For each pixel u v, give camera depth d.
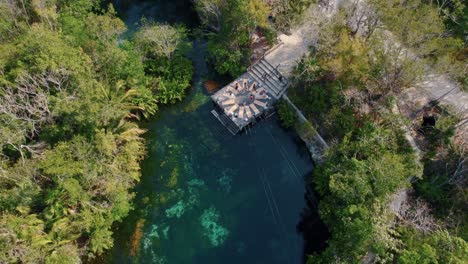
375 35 42.81
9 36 48.12
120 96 47.28
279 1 50.16
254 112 48.78
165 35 50.22
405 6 43.88
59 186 36.62
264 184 45.41
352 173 35.38
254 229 42.41
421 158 40.53
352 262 33.47
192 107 51.44
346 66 42.66
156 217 43.31
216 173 46.16
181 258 40.69
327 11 52.66
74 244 39.41
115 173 40.81
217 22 56.41
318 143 46.53
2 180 36.72
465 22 42.84
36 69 39.47
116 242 41.69
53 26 49.12
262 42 53.41
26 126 38.25
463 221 36.19
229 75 53.72
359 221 32.03
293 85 48.53
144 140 48.69
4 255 32.44
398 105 43.38
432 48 38.81
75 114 38.22
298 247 41.19
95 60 45.62
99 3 62.44
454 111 42.22
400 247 33.53
